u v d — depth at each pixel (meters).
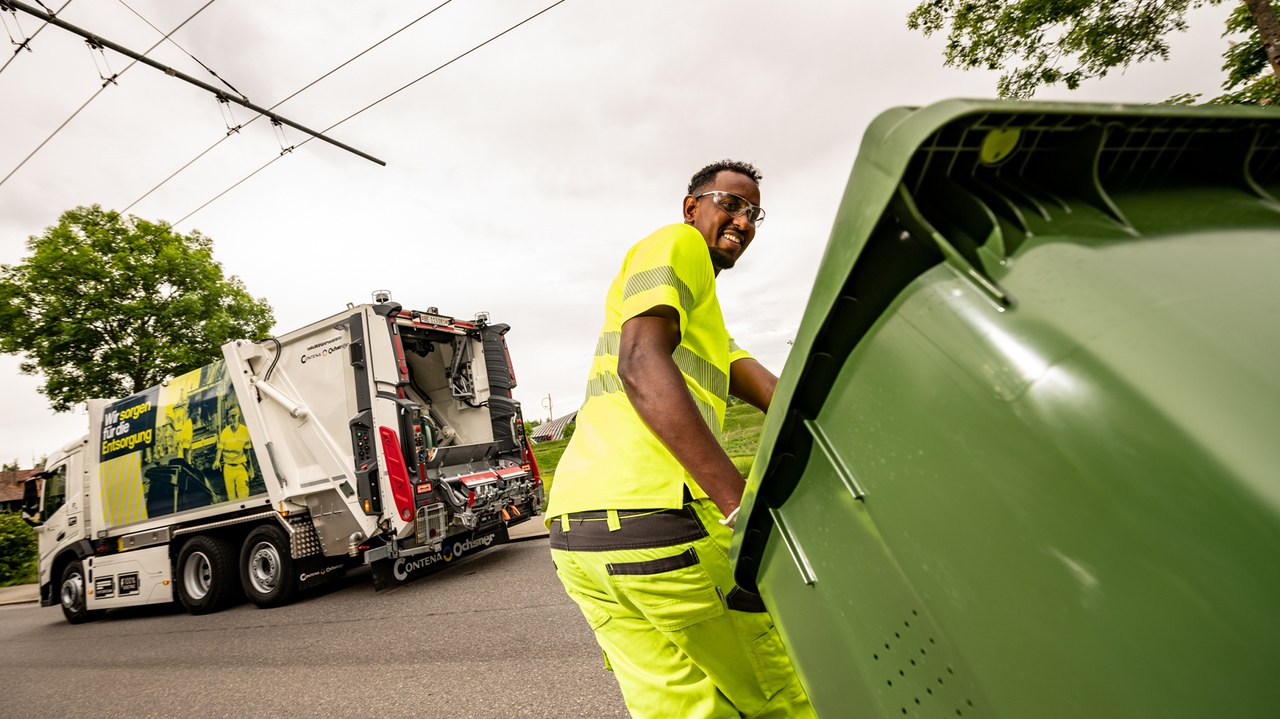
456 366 7.73
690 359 1.41
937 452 0.68
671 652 1.38
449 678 3.79
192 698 4.22
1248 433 0.47
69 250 23.12
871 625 0.81
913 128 0.66
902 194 0.68
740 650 1.32
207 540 7.32
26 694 5.03
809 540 0.90
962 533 0.66
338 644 4.98
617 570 1.31
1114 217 0.67
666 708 1.37
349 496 6.47
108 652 6.20
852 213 0.73
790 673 1.38
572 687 3.34
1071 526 0.55
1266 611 0.44
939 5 10.91
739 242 1.64
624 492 1.31
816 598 0.91
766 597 1.04
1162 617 0.50
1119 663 0.53
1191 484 0.48
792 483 0.92
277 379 7.02
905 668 0.77
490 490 7.20
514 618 4.84
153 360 23.41
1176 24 9.70
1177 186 0.75
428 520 6.45
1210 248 0.62
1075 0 9.72
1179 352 0.52
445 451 6.84
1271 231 0.67
